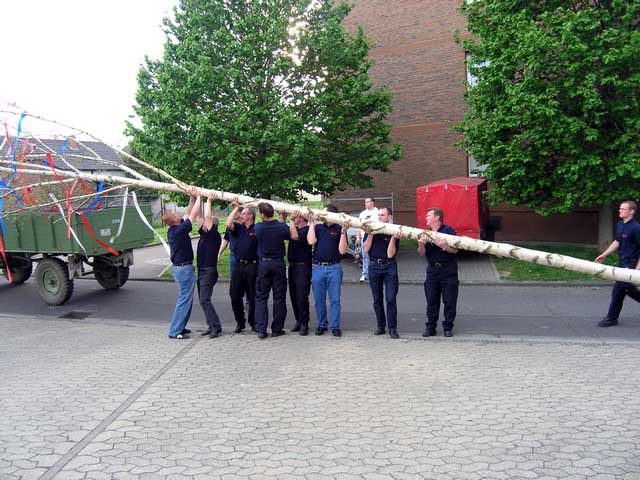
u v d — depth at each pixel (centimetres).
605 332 735
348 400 507
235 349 697
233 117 1251
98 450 421
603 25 1100
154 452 414
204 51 1255
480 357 628
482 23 1278
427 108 1805
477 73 1273
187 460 400
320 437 430
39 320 937
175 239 744
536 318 828
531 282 1098
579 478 355
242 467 386
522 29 1130
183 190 734
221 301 1059
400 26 1823
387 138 1471
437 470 371
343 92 1325
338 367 607
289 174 1352
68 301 1105
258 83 1265
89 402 525
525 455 388
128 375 605
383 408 484
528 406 477
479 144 1271
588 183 1121
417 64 1808
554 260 482
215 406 504
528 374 562
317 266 744
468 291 1066
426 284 727
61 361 672
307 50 1322
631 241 724
